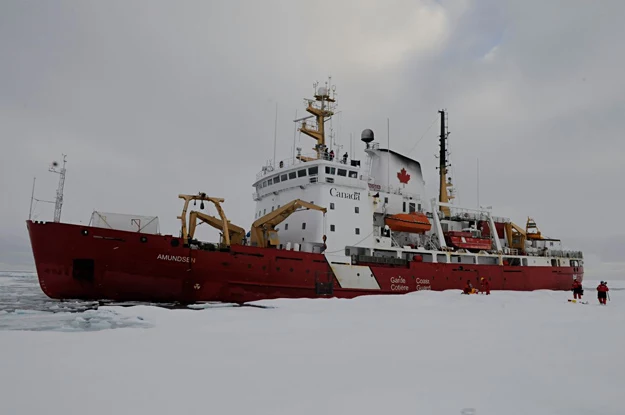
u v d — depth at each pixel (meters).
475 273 34.47
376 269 29.44
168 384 6.81
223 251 24.78
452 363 8.42
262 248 25.73
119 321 15.25
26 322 15.77
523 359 8.81
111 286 22.94
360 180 31.20
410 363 8.42
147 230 24.42
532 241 43.31
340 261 28.11
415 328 13.59
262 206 34.91
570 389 6.72
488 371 7.79
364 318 15.92
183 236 25.03
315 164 29.86
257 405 5.88
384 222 33.50
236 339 11.09
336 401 6.07
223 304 24.00
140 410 5.62
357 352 9.48
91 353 9.05
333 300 23.42
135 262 23.03
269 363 8.30
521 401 6.14
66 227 22.27
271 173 33.06
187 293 24.00
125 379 7.05
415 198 37.25
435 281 32.12
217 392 6.43
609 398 6.30
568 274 41.53
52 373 7.38
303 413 5.57
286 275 26.23
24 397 6.10
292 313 17.39
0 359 8.41
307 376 7.38
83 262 22.50
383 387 6.76
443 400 6.14
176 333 12.14
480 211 38.88
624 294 44.22
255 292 25.39
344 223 29.97
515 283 37.06
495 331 12.84
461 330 13.08
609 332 12.65
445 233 36.91
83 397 6.12
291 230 30.98
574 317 17.34
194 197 25.86
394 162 36.41
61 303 23.11
